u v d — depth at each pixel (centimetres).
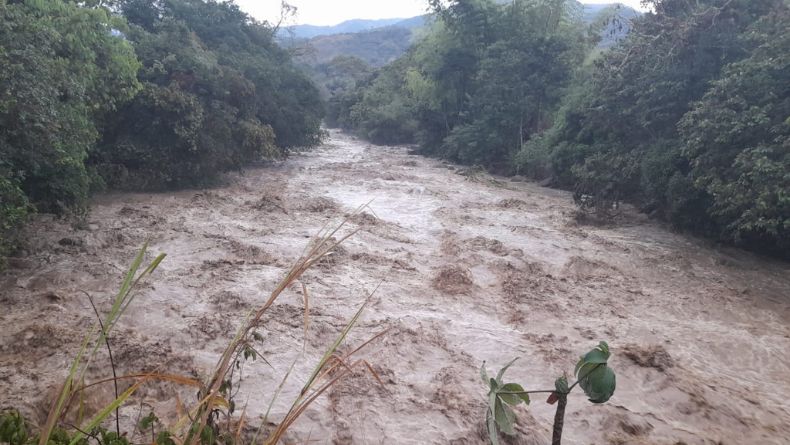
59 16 1287
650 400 657
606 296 1038
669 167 1497
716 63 1541
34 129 1009
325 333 760
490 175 2797
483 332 820
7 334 698
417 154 3628
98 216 1408
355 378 635
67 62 1191
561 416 312
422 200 1919
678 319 947
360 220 1520
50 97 1027
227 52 2702
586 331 853
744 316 976
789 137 1149
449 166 2948
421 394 621
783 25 1330
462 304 939
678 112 1616
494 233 1456
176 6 2812
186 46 2206
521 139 2809
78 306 816
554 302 974
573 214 1716
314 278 998
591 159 1739
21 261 980
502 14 3077
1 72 882
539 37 2788
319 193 1969
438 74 3303
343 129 5706
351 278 1018
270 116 2684
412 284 1011
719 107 1305
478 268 1148
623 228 1620
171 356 656
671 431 586
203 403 246
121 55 1484
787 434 602
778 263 1320
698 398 656
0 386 571
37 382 585
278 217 1520
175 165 1838
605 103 1811
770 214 1140
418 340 763
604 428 581
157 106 1770
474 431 551
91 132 1375
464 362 718
